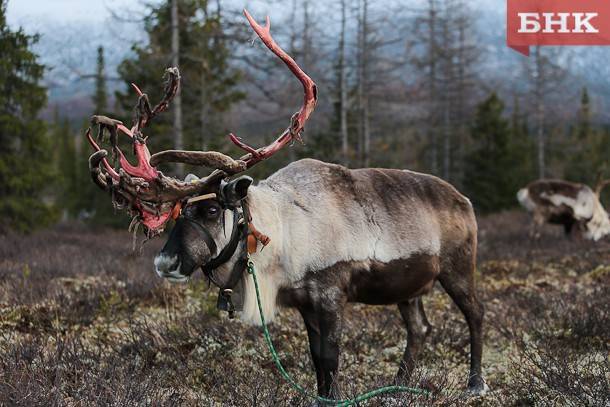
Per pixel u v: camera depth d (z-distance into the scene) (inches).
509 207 1261.1
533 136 1750.7
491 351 246.4
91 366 188.4
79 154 1817.2
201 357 215.8
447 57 1441.9
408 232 194.1
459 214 210.1
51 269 386.9
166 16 706.2
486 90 1513.3
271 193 182.5
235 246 171.3
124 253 505.7
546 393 186.7
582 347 238.7
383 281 190.2
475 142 1358.3
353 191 190.9
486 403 192.1
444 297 331.3
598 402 174.1
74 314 261.3
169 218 167.0
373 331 252.4
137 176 161.9
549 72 1512.1
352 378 197.6
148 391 170.7
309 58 952.3
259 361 216.8
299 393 182.4
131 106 745.0
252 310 176.6
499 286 385.4
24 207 745.6
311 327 183.5
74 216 1501.0
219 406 178.1
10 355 190.9
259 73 855.7
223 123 767.7
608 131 1892.2
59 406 156.6
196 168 645.9
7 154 754.2
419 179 207.8
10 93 743.7
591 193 668.7
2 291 299.4
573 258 514.6
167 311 289.1
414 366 212.7
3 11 733.3
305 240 178.2
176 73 165.0
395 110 1320.1
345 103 940.6
